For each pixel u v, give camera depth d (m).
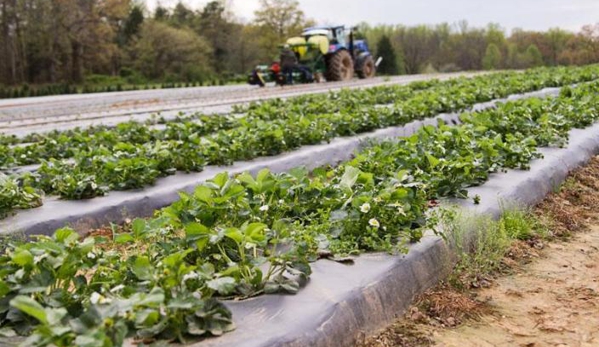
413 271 4.71
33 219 6.38
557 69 28.23
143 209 7.20
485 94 15.76
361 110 12.25
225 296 3.90
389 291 4.39
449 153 7.38
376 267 4.55
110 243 5.66
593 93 14.38
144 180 7.66
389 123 11.83
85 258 3.84
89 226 6.65
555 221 6.77
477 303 4.70
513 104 10.72
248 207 4.88
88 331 2.93
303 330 3.60
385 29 64.00
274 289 3.97
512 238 6.05
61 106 19.52
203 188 4.55
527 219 6.55
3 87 43.69
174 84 43.84
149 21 52.78
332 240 4.82
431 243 5.07
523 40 58.88
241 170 8.52
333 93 17.73
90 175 7.50
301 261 4.26
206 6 58.44
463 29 62.88
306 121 10.24
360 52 32.38
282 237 4.56
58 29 46.25
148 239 4.69
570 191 7.89
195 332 3.32
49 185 7.38
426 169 6.78
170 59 51.50
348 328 3.89
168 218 4.38
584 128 10.72
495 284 5.09
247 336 3.43
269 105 14.79
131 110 17.14
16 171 8.35
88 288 3.74
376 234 4.85
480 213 5.96
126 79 50.91
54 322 2.90
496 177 7.39
